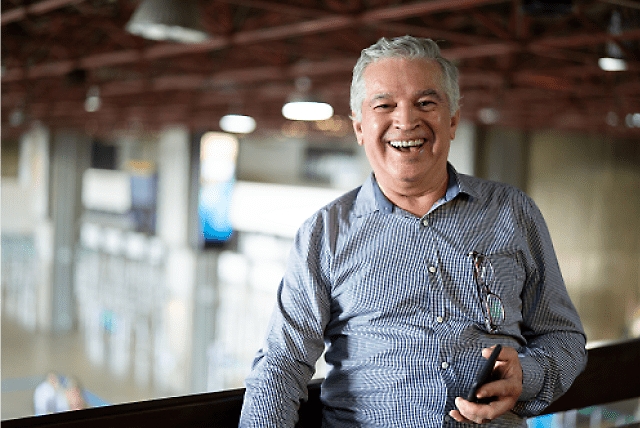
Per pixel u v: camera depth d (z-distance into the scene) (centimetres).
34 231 3191
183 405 171
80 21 929
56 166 2669
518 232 179
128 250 2838
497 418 172
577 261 2402
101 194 3750
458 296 173
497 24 888
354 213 180
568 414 219
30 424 152
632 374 235
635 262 2567
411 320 173
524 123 1983
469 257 174
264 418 165
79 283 2647
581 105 1608
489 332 174
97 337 2288
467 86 1528
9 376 1883
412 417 172
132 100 1867
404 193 175
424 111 170
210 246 2820
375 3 736
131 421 163
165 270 2522
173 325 2252
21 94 1861
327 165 3650
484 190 181
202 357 2077
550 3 494
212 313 2283
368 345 176
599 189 2453
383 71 170
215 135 2812
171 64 1360
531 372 169
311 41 1077
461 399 155
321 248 179
